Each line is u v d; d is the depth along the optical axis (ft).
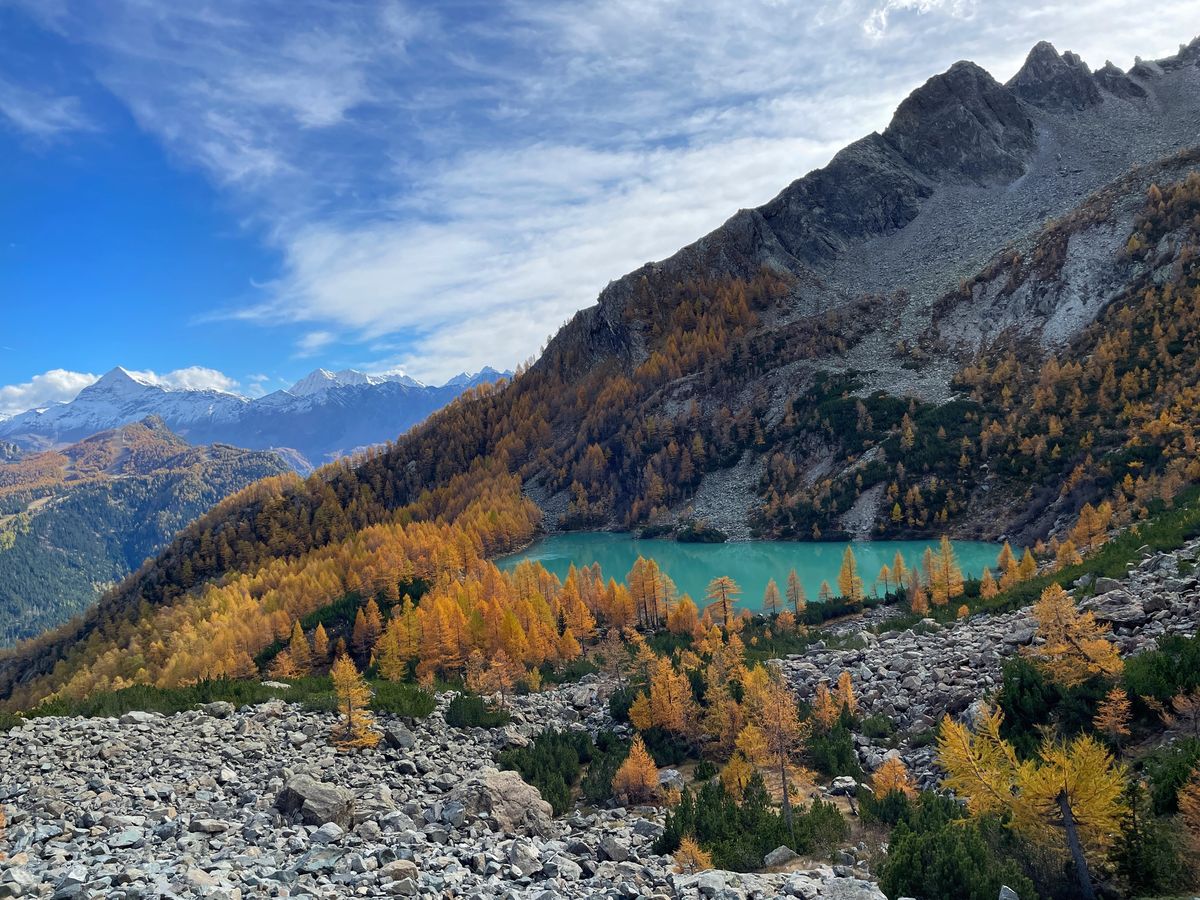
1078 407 490.90
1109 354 510.17
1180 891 49.42
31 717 118.73
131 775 86.38
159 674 406.82
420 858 60.08
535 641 237.04
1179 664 83.30
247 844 64.18
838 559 465.88
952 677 127.03
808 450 625.82
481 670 187.11
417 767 105.91
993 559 402.31
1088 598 130.93
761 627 274.77
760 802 88.17
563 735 137.90
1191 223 563.07
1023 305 642.63
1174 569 130.41
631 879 56.95
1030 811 56.24
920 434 556.10
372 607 340.18
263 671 352.69
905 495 505.25
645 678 166.50
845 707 126.41
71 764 88.43
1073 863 53.47
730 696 136.56
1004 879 49.73
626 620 298.15
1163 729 81.30
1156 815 58.80
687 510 644.27
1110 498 383.86
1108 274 593.83
